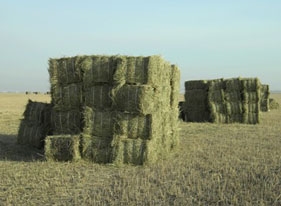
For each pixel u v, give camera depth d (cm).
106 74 1398
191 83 3045
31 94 9875
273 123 2923
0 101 6031
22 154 1548
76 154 1375
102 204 912
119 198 957
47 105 1661
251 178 1138
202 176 1177
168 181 1109
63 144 1377
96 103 1412
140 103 1346
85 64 1417
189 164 1348
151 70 1370
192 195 984
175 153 1586
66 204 923
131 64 1375
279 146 1742
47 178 1150
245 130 2419
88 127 1405
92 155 1388
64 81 1473
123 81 1373
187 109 3072
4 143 1750
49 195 990
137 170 1267
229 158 1449
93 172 1240
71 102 1459
